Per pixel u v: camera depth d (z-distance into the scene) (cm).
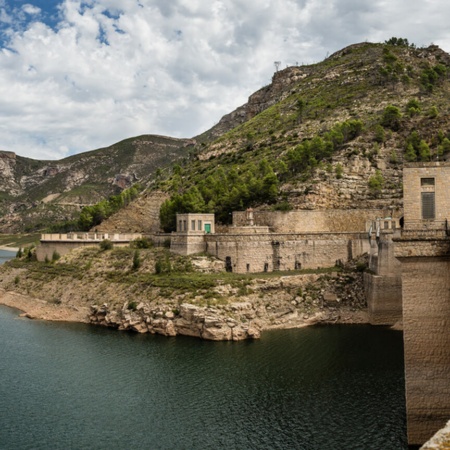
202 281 9625
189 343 8469
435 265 4412
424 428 4406
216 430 5516
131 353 8081
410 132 14912
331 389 6338
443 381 4388
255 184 13925
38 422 5856
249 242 10906
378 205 12925
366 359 7369
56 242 14350
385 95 19200
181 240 11362
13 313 11438
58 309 11069
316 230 12312
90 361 7794
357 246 10875
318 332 8862
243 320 8906
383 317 9231
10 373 7381
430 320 4419
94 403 6316
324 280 10050
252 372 7031
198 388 6575
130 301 9856
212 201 14288
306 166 14700
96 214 18600
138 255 11456
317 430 5356
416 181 4547
